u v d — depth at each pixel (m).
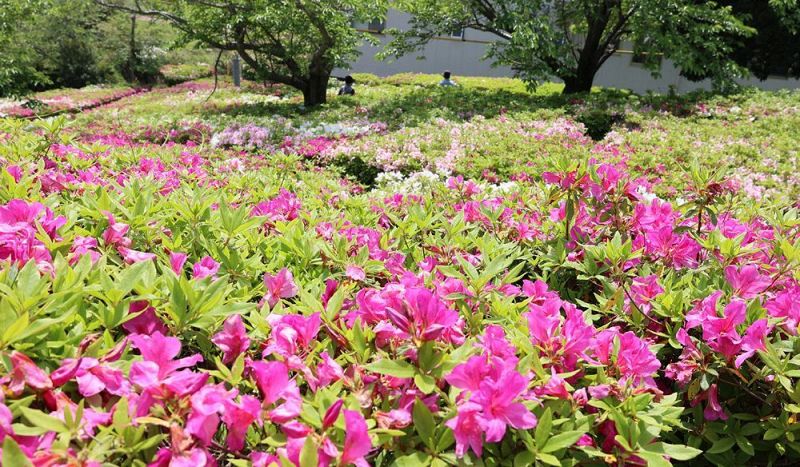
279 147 9.16
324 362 1.20
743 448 1.46
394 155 7.61
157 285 1.39
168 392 0.98
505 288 1.73
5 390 0.95
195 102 17.30
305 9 14.11
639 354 1.36
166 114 13.22
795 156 7.40
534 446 1.10
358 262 1.85
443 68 24.67
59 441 0.90
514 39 13.65
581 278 2.00
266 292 1.68
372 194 4.02
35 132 4.21
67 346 1.09
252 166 5.32
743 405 1.63
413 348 1.16
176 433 0.93
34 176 2.38
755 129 9.24
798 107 10.68
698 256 2.28
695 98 12.48
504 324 1.50
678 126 9.55
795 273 1.92
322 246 1.95
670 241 2.14
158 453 0.94
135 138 10.12
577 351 1.31
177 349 1.05
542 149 7.45
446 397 1.11
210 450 1.13
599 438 1.33
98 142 3.91
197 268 1.53
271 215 2.44
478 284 1.61
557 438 1.11
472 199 3.24
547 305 1.51
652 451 1.20
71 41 27.89
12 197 2.00
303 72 15.64
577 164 2.21
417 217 2.45
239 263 1.74
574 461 1.18
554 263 2.16
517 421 1.03
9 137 3.67
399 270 1.93
